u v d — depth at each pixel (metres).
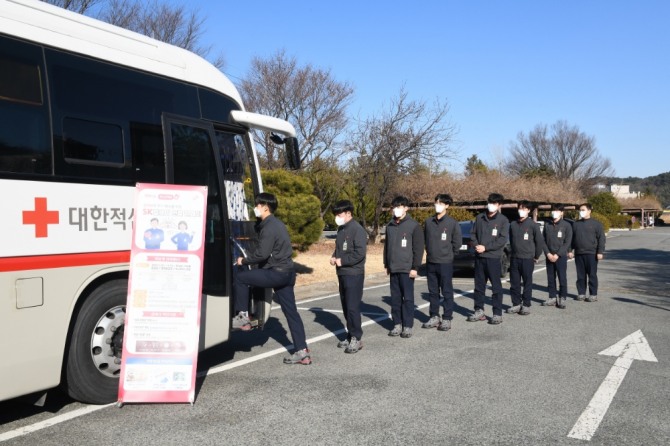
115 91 5.21
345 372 6.18
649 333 8.26
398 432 4.46
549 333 8.25
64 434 4.40
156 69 5.66
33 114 4.53
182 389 5.07
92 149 4.95
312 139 27.06
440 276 8.54
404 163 22.58
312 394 5.41
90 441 4.27
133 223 5.00
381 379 5.91
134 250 4.99
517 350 7.19
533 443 4.27
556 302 10.82
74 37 4.95
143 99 5.47
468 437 4.38
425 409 4.99
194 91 6.11
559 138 68.56
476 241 9.08
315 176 23.66
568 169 67.81
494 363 6.55
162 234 5.06
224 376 6.02
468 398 5.29
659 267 19.27
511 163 70.25
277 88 26.88
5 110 4.36
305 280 14.66
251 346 7.45
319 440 4.30
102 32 5.22
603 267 19.28
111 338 5.13
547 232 10.73
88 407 5.03
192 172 5.86
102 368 5.08
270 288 6.77
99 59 5.11
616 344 7.52
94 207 4.90
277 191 15.16
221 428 4.54
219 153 6.41
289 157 7.39
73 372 4.86
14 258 4.33
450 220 8.54
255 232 7.08
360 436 4.38
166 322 5.05
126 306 5.02
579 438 4.36
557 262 10.65
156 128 5.55
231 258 6.31
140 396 4.99
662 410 4.99
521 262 9.82
